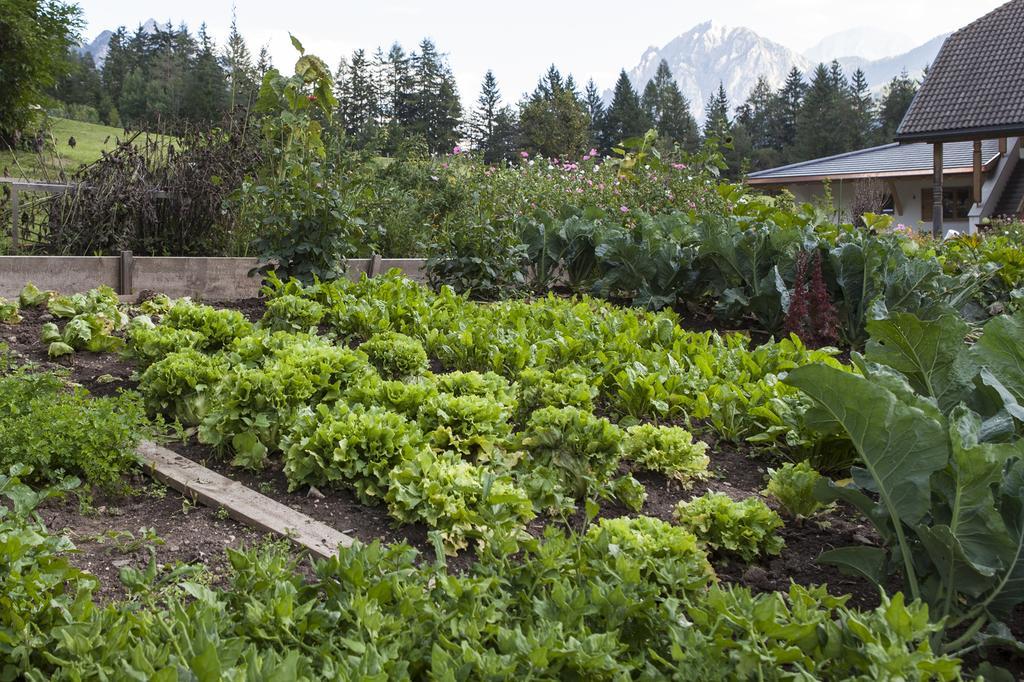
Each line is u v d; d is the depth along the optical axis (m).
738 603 2.37
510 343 5.92
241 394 4.29
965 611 2.97
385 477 3.78
